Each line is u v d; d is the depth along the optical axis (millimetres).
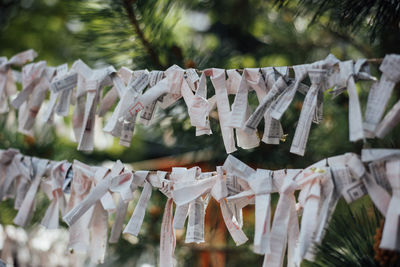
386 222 834
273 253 891
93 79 1004
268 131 928
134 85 972
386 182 856
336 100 1240
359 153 1187
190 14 1562
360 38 1233
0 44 2156
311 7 1068
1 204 1443
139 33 1206
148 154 1765
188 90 949
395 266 864
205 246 1307
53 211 1054
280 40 1366
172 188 973
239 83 939
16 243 1420
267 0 1346
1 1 2014
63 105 1032
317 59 1322
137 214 970
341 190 875
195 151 1304
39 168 1074
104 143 1715
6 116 1495
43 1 2172
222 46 1441
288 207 900
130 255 1401
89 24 1215
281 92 906
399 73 840
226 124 927
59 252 1511
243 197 938
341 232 962
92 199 981
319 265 946
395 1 980
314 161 1216
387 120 847
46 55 2100
